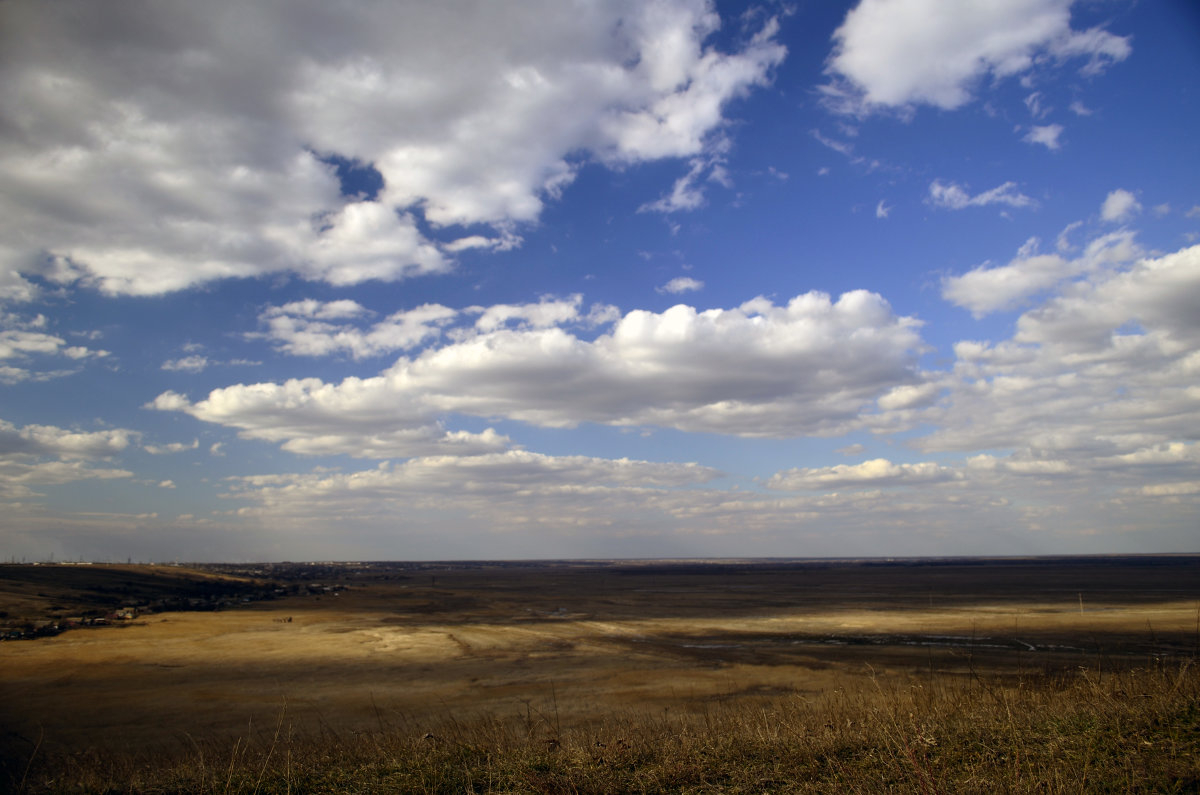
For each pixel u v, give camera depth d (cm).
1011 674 2303
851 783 562
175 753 1343
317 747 830
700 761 651
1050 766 571
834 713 819
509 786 615
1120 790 505
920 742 643
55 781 715
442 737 820
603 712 1972
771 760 649
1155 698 732
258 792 628
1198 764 539
